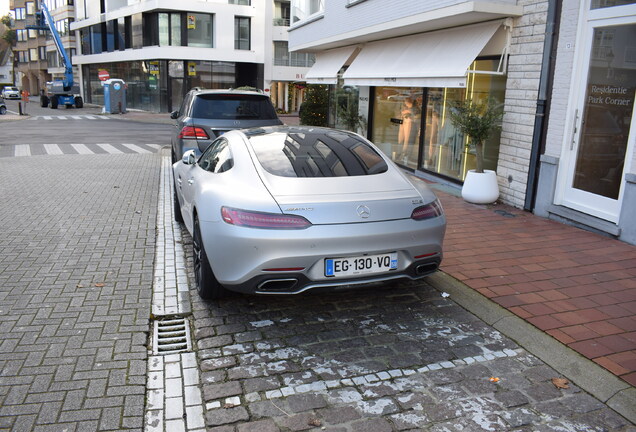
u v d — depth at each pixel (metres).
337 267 3.81
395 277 4.00
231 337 3.94
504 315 4.27
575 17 6.71
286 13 42.31
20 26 79.81
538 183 7.51
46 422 2.87
